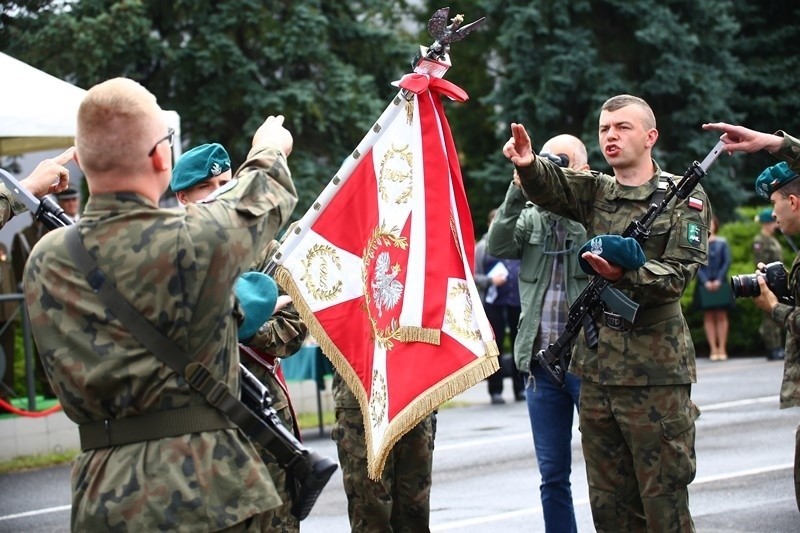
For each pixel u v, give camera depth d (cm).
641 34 2312
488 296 1409
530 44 2402
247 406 374
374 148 550
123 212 358
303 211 1984
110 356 351
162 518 346
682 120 2353
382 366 534
